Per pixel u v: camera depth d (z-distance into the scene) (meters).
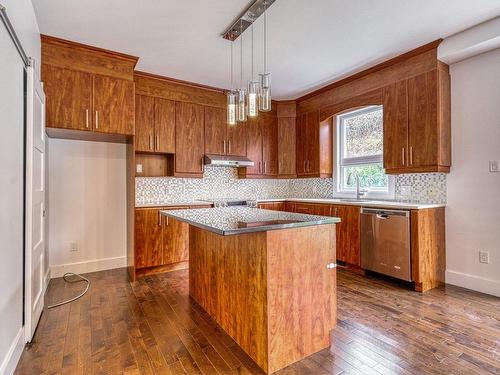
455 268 3.17
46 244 3.14
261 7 2.38
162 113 3.98
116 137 3.51
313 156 4.73
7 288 1.68
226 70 3.71
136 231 3.47
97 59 3.15
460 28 2.77
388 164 3.54
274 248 1.75
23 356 1.88
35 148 2.24
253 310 1.85
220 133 4.48
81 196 3.65
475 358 1.83
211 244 2.44
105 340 2.08
